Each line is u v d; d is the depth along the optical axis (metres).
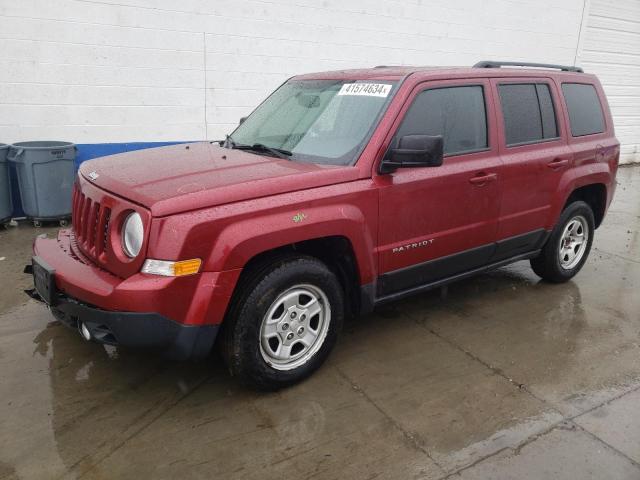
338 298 3.47
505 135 4.34
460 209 4.01
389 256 3.67
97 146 7.23
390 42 9.23
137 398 3.26
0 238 6.12
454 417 3.17
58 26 6.66
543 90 4.74
